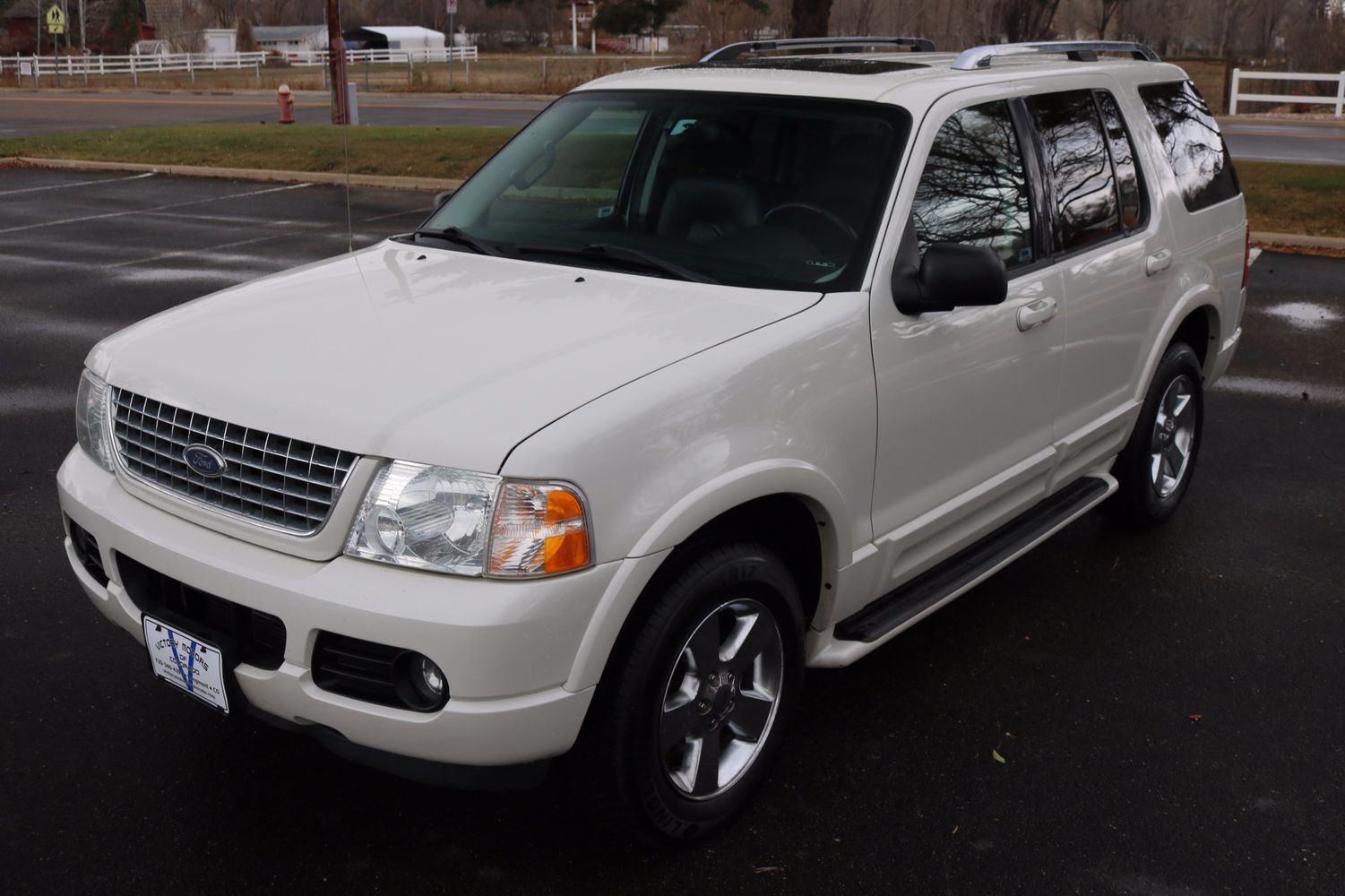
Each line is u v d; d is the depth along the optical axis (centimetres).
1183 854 319
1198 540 531
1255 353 845
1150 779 353
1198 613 462
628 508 272
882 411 340
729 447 293
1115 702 396
